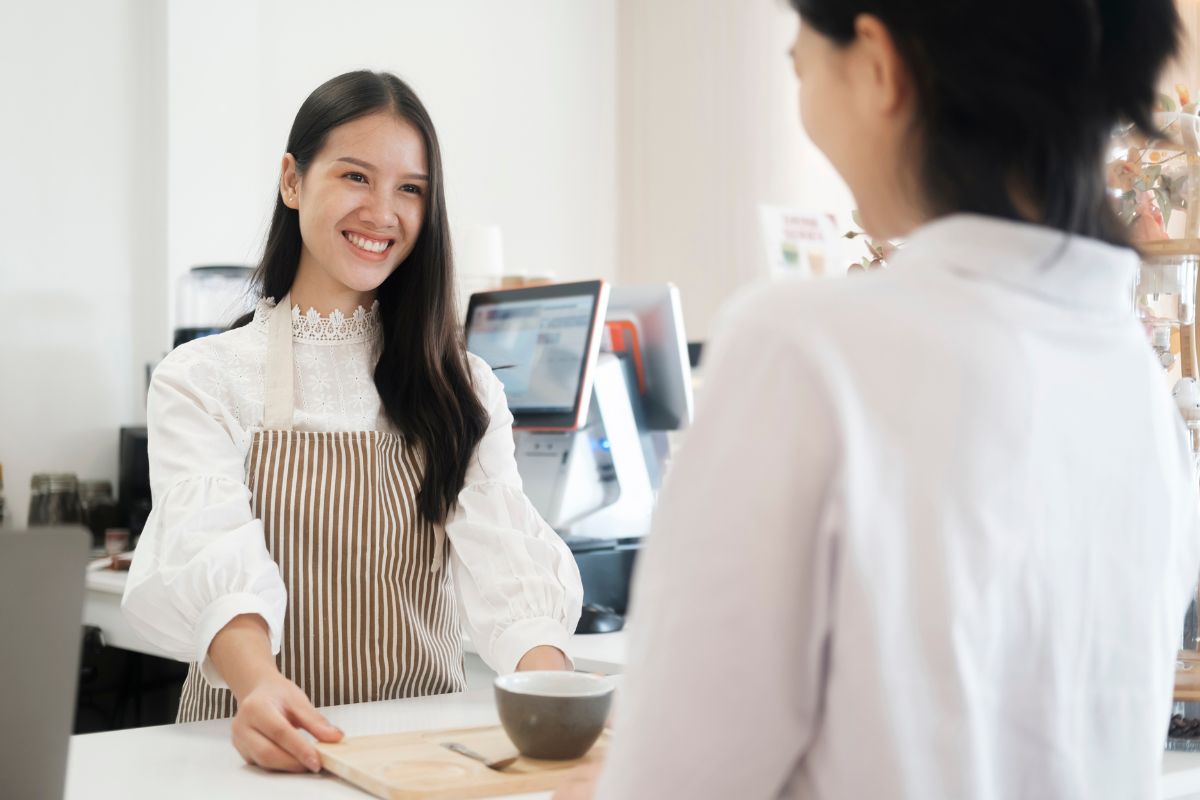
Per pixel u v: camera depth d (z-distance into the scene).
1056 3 0.68
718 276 5.11
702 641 0.65
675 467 0.68
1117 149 1.49
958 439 0.66
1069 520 0.70
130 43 3.75
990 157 0.69
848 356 0.66
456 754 1.20
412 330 1.70
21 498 3.56
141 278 3.77
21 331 3.56
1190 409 1.42
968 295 0.68
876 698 0.64
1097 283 0.73
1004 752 0.69
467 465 1.72
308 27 4.34
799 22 0.76
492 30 4.88
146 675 3.38
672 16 5.24
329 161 1.63
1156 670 0.76
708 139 5.13
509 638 1.54
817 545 0.65
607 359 2.37
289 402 1.65
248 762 1.24
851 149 0.74
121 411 3.73
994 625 0.67
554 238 5.10
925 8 0.68
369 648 1.60
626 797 0.67
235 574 1.43
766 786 0.67
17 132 3.56
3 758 0.78
